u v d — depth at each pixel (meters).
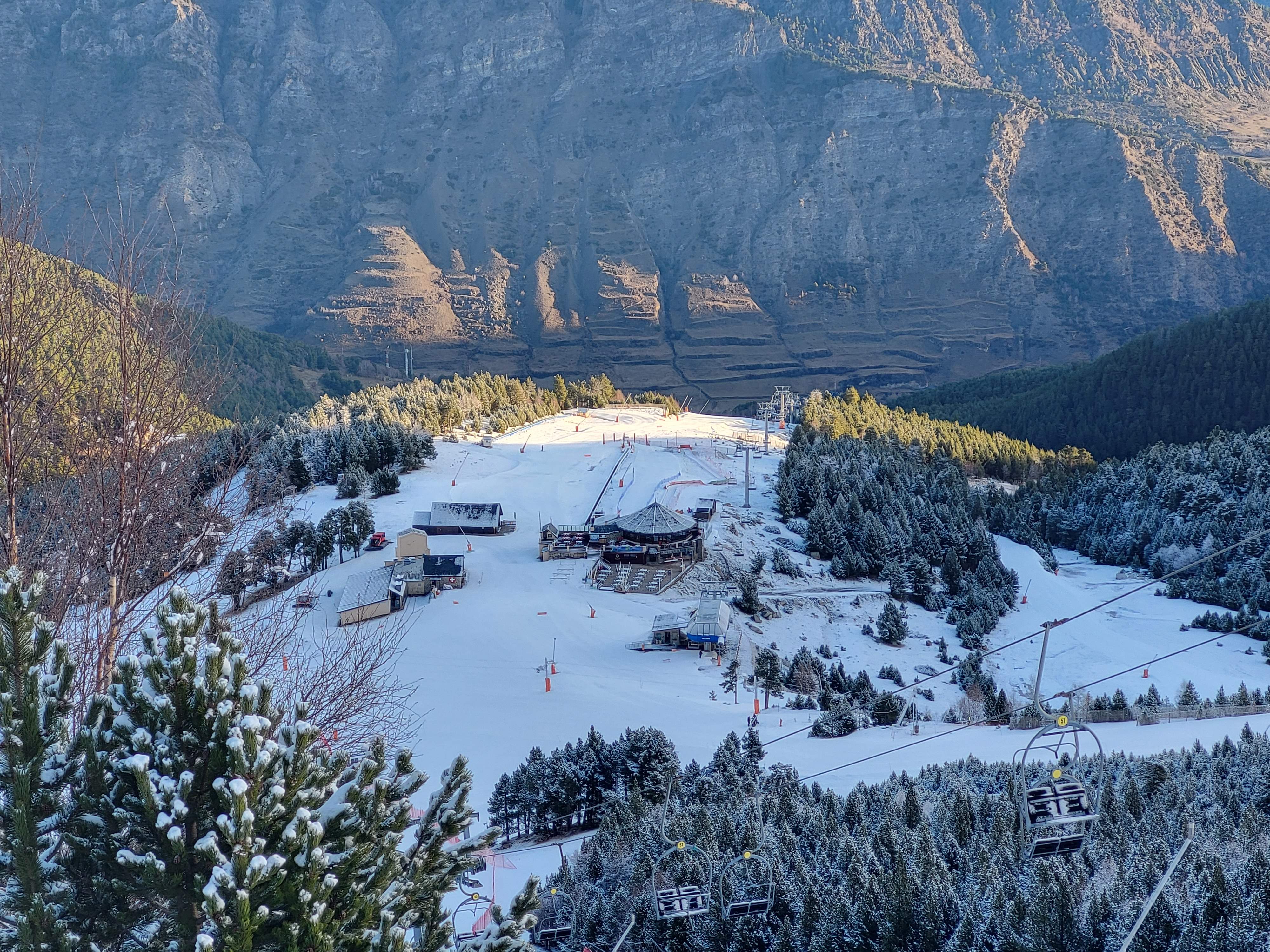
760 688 91.69
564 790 58.22
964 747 70.12
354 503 125.25
